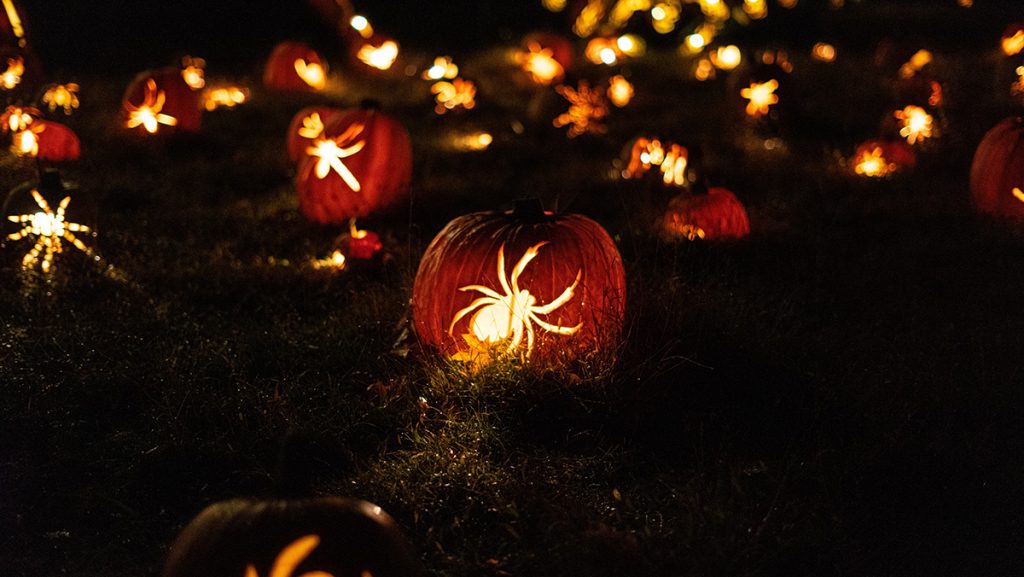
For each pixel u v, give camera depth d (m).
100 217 3.31
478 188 3.75
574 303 2.18
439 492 1.84
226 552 1.40
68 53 6.12
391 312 2.49
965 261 2.98
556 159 4.29
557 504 1.81
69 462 1.97
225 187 3.78
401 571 1.44
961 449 1.99
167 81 4.31
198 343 2.41
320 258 3.04
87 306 2.58
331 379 2.24
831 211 3.44
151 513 1.85
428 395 2.14
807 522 1.76
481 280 2.18
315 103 5.25
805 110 4.93
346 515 1.45
